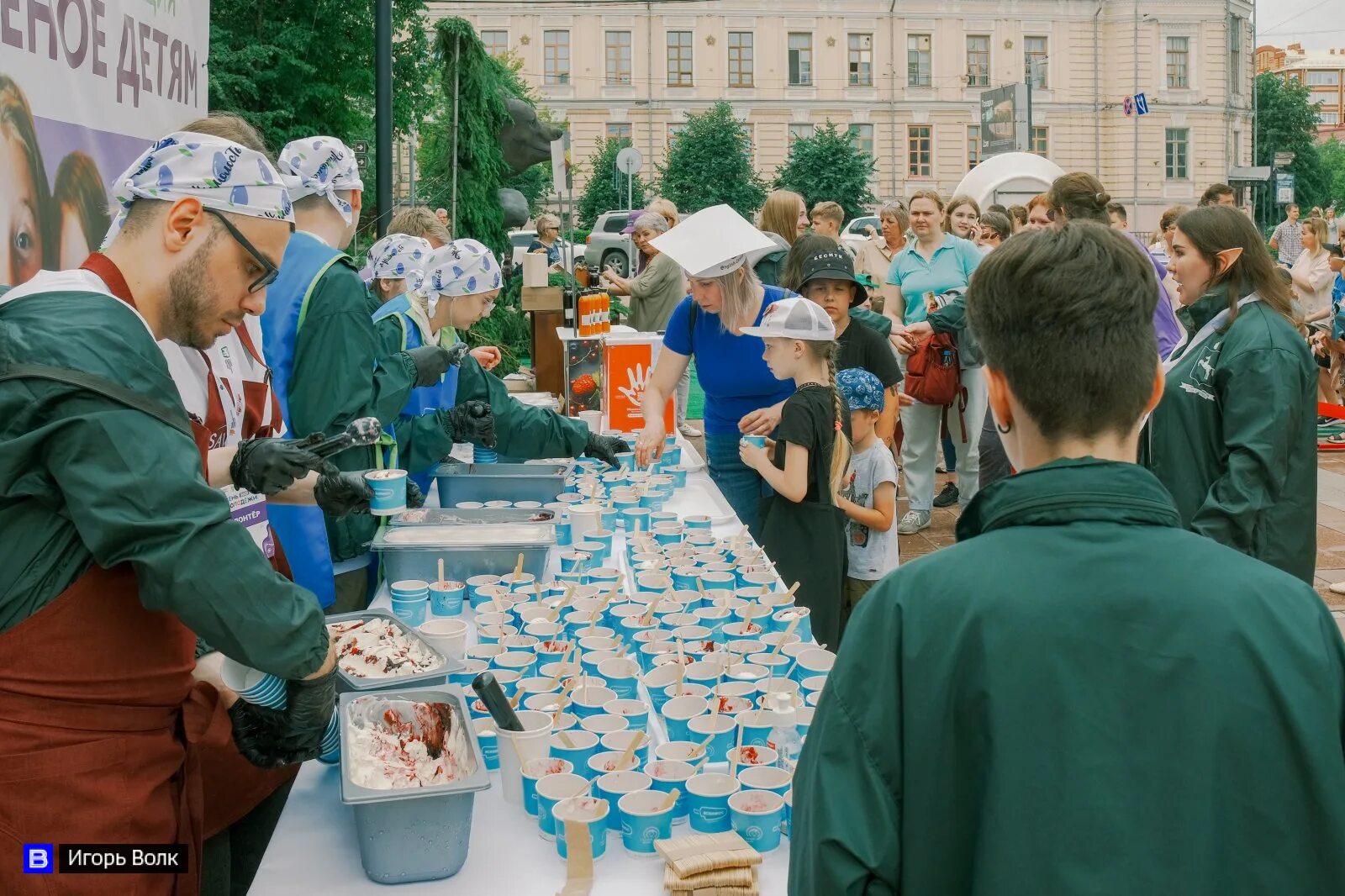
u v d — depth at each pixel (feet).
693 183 131.64
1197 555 3.73
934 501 24.49
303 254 9.62
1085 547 3.74
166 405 5.27
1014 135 68.13
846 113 152.97
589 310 20.29
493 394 13.01
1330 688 3.58
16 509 5.15
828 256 14.82
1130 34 153.58
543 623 8.40
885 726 3.76
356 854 5.76
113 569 5.35
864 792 3.74
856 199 133.69
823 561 11.63
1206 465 10.36
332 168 10.23
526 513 10.98
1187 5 153.69
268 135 53.67
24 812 5.23
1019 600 3.69
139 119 12.08
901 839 3.73
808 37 151.94
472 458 15.11
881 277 26.89
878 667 3.82
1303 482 10.03
